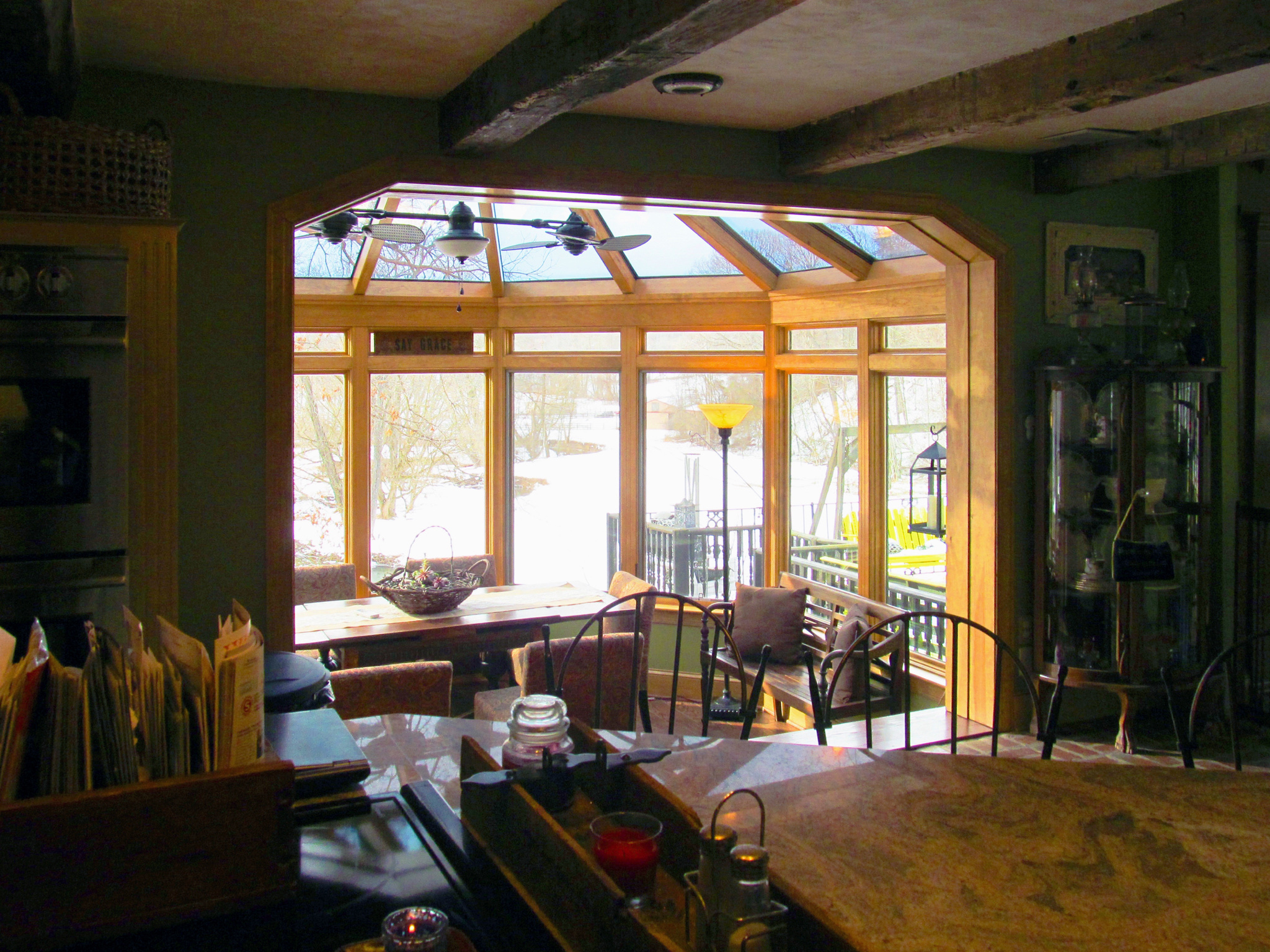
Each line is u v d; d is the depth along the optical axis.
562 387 6.44
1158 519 4.41
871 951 1.09
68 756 1.21
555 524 6.53
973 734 4.61
